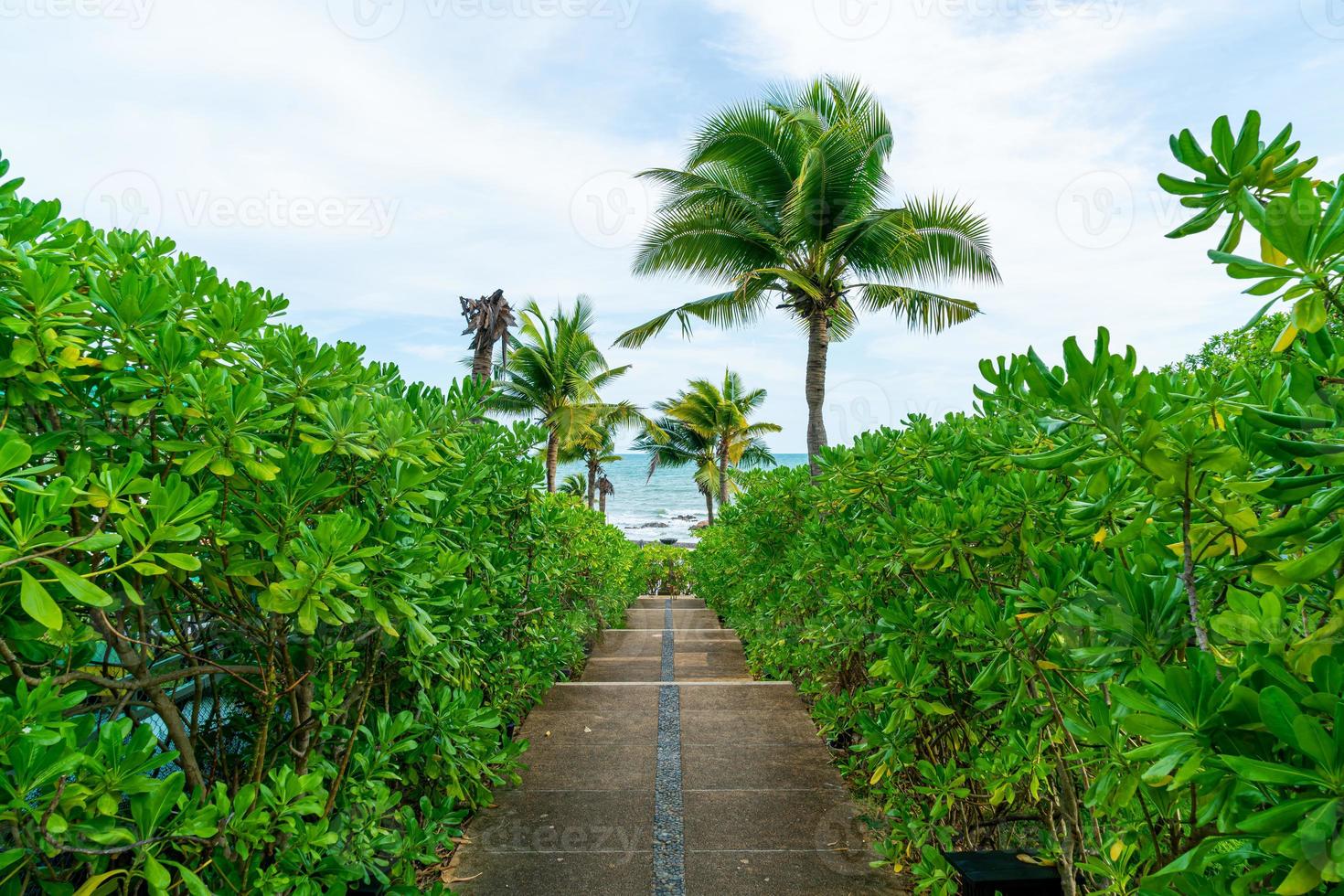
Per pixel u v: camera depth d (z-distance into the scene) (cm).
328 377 224
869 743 311
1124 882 196
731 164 1180
